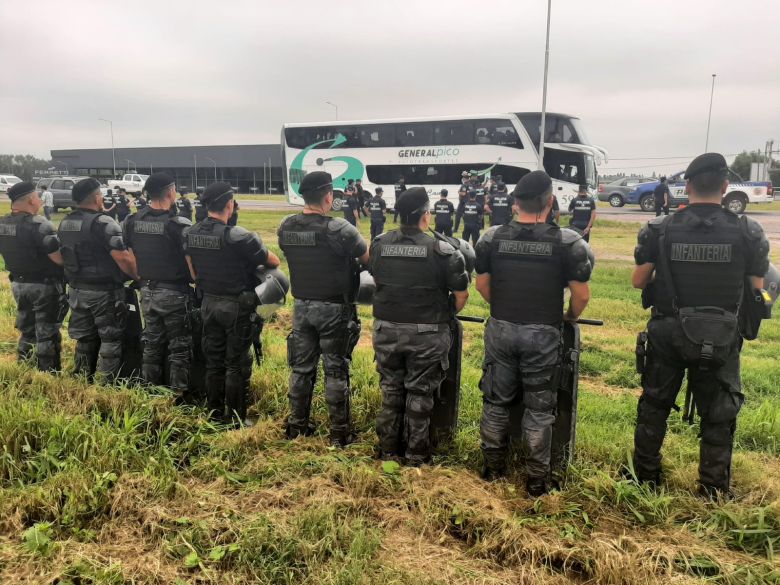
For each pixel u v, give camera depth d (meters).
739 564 2.50
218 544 2.54
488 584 2.38
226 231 3.66
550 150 23.05
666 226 2.95
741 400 2.97
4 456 2.99
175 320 4.12
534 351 3.00
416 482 3.12
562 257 2.92
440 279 3.17
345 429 3.65
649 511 2.87
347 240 3.41
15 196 4.33
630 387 5.62
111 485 2.84
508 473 3.34
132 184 44.16
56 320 4.55
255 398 4.41
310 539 2.58
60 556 2.38
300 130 27.69
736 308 2.88
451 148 24.80
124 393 3.80
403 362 3.38
